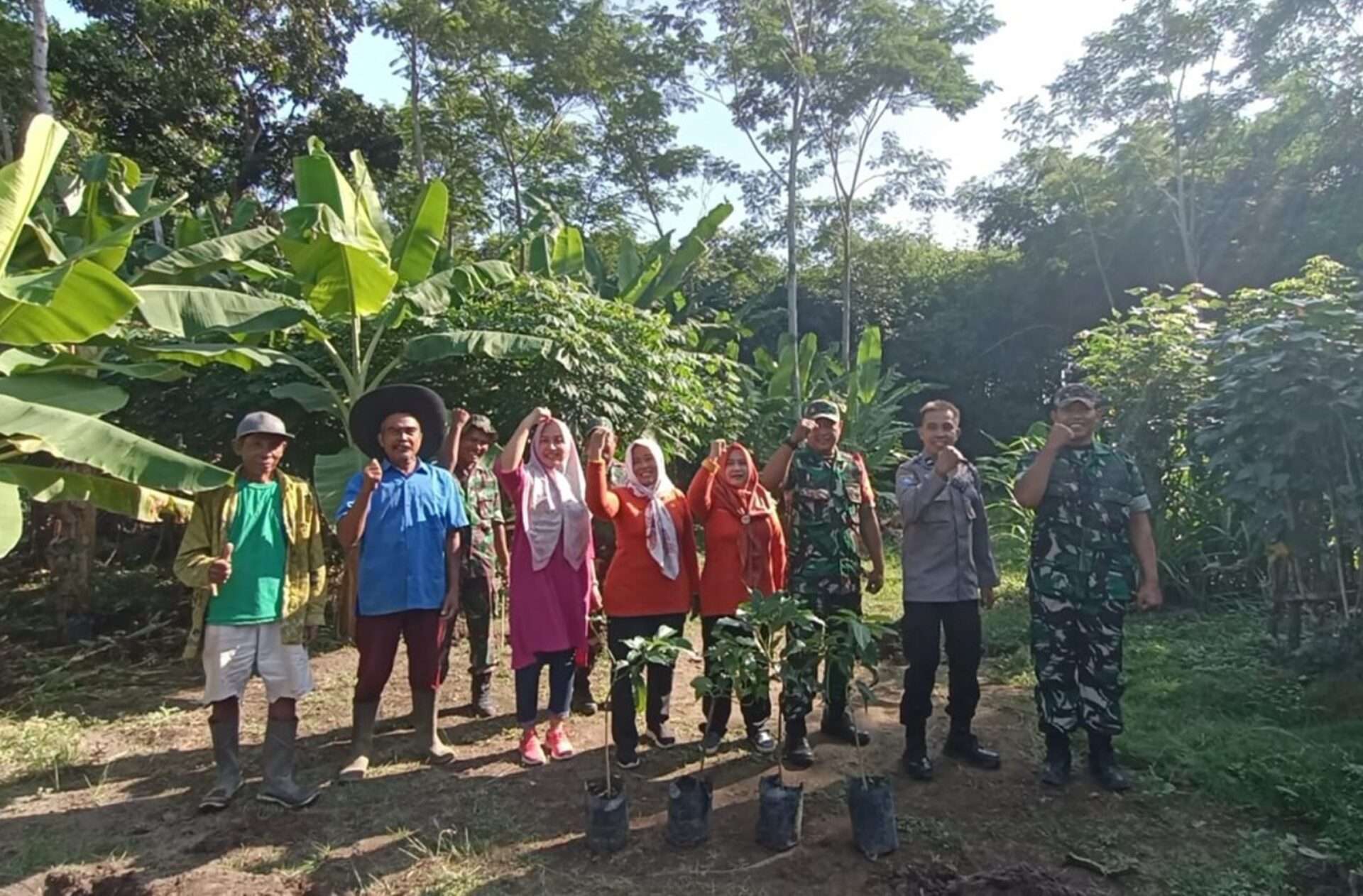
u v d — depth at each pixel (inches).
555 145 880.9
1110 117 813.9
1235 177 761.0
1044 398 896.3
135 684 217.5
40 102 328.2
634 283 445.4
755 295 869.2
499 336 247.4
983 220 930.1
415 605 153.0
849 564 157.2
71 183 288.0
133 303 173.6
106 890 111.7
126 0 606.5
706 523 162.7
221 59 637.9
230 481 141.2
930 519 151.6
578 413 271.6
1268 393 183.3
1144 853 123.9
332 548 308.3
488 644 189.9
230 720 142.9
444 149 834.8
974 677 153.9
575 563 158.7
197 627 140.5
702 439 367.2
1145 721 171.9
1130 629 241.0
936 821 133.3
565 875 119.3
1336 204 671.1
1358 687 176.1
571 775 153.0
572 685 171.9
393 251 291.4
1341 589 188.4
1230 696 182.1
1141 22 761.6
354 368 265.0
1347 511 180.9
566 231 382.9
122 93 586.2
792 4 649.0
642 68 748.0
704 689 129.7
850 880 117.4
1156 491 270.2
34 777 156.1
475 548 188.1
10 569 349.1
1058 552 146.3
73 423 159.3
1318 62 705.0
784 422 489.7
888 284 968.9
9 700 201.5
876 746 166.1
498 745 169.3
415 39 695.1
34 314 172.7
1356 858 118.5
